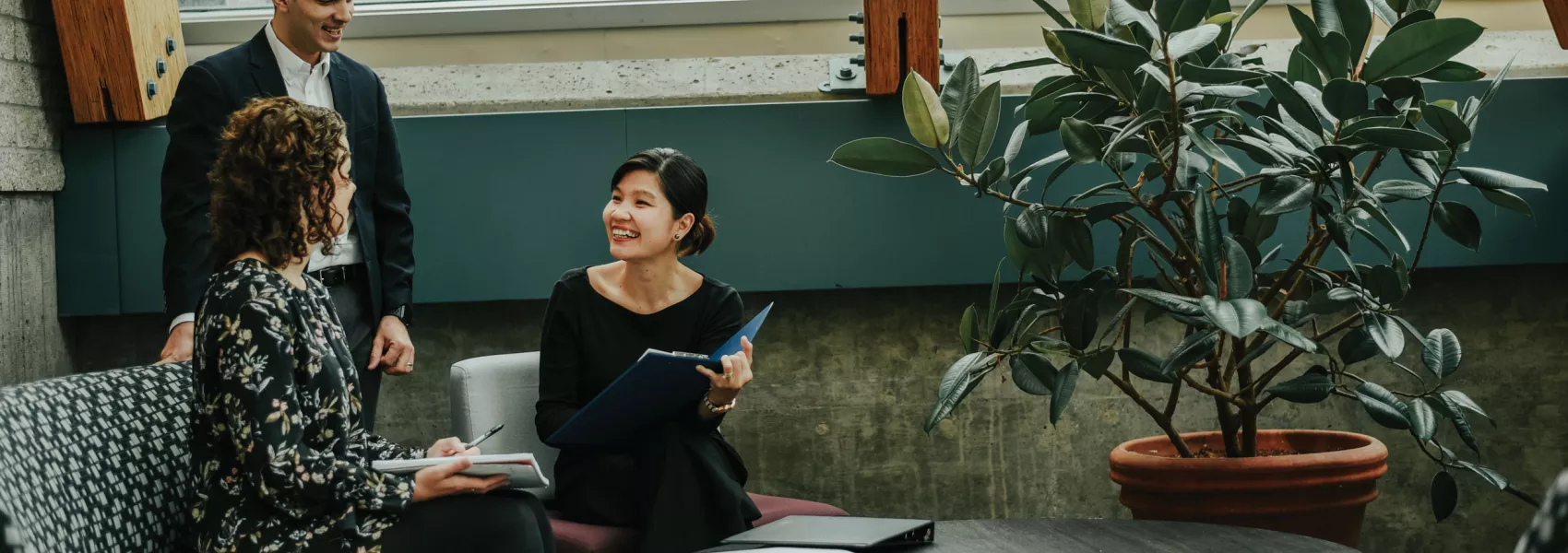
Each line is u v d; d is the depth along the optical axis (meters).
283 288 1.79
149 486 1.87
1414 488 3.36
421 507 1.81
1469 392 3.34
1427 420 2.42
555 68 3.41
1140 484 2.49
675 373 2.05
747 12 3.42
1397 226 3.18
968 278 3.24
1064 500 3.38
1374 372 3.34
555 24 3.43
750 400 3.38
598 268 2.55
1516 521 3.35
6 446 1.63
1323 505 2.42
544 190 3.24
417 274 3.25
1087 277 2.63
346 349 1.92
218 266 1.83
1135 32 2.43
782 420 3.38
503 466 1.79
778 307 3.36
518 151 3.24
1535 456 3.34
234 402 1.70
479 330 3.38
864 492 3.39
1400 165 3.14
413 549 1.77
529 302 3.37
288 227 1.80
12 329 3.06
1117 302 3.32
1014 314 2.68
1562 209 3.16
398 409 3.38
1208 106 2.54
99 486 1.78
